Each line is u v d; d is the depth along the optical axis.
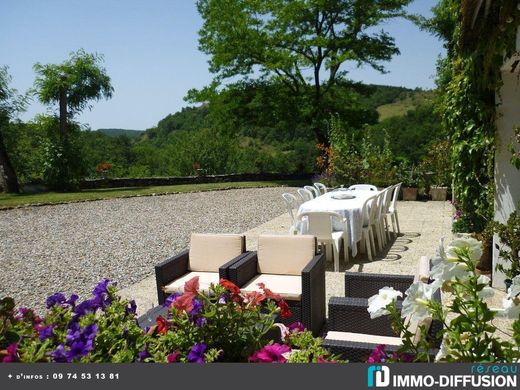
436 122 20.69
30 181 22.59
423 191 14.20
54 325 2.27
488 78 4.86
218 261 4.85
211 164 32.88
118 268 6.97
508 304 1.50
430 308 1.50
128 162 39.34
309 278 3.90
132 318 2.40
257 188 20.59
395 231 9.09
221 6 23.00
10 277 6.66
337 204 7.16
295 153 30.98
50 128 21.11
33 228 10.98
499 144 5.08
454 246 1.50
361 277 3.78
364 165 14.32
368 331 3.21
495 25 4.36
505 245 4.99
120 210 13.93
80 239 9.48
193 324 2.22
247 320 2.24
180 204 15.19
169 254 7.87
